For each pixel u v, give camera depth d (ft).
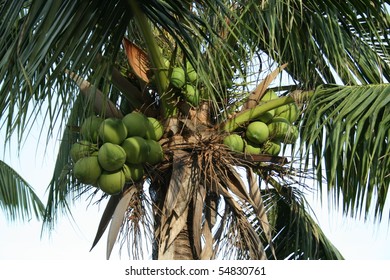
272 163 16.98
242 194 16.46
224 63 16.80
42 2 13.07
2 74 12.87
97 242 16.43
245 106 17.03
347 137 15.16
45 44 12.91
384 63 18.65
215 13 15.05
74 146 15.66
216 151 16.42
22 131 13.05
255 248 16.43
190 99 16.49
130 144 15.38
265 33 18.08
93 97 14.19
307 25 17.11
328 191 15.60
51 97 13.57
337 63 17.61
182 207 15.96
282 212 21.36
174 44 17.38
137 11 14.65
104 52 14.40
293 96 16.90
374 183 15.66
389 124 15.35
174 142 16.46
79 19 13.60
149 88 17.03
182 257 15.94
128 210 15.96
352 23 17.49
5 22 13.17
